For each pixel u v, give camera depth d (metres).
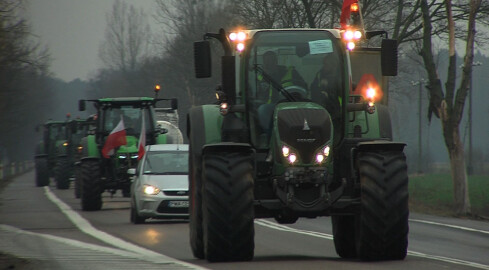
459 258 48.09
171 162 83.06
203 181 39.72
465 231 73.50
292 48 43.09
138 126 107.81
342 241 44.41
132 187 81.62
